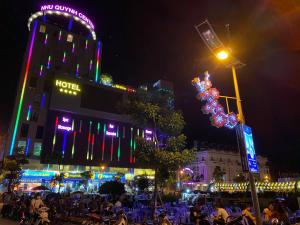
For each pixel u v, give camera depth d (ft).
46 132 217.56
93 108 247.29
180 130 51.24
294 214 47.42
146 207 62.95
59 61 257.34
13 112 219.20
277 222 31.07
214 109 29.45
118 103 51.80
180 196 107.65
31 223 45.88
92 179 219.41
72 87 242.58
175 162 45.75
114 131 249.96
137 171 246.88
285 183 100.07
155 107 49.37
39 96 232.32
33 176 201.46
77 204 76.79
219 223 29.43
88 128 238.48
